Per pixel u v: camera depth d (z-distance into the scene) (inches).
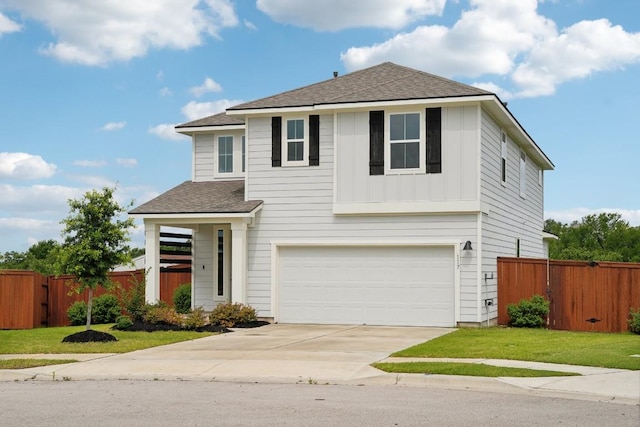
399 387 475.8
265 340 709.9
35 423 367.6
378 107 856.9
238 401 425.4
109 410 400.2
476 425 360.5
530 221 1217.4
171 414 388.2
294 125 906.7
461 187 832.3
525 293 890.1
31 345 677.3
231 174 1040.8
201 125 1042.1
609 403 421.1
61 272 713.6
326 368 530.9
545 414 387.5
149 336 747.4
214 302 1026.1
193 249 1041.5
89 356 609.0
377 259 871.7
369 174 864.9
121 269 1253.7
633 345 642.8
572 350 607.2
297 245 894.4
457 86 861.8
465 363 537.3
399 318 860.0
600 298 864.9
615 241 1950.1
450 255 844.6
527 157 1189.1
